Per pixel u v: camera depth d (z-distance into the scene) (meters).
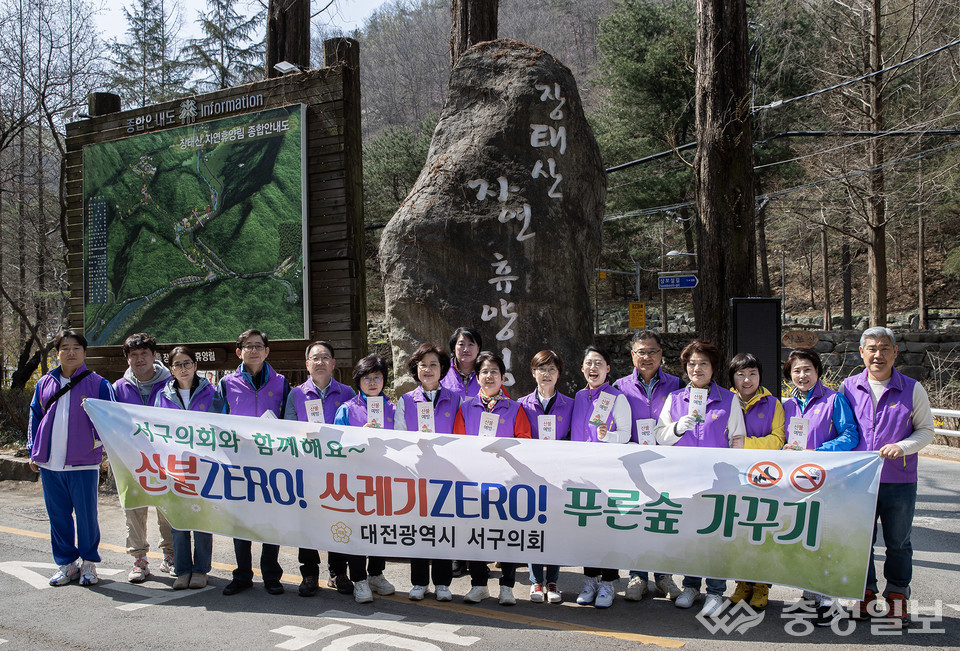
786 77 22.31
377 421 5.29
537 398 5.46
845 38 20.27
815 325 34.66
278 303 8.50
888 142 19.42
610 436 5.12
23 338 19.48
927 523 7.81
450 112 7.80
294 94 8.52
